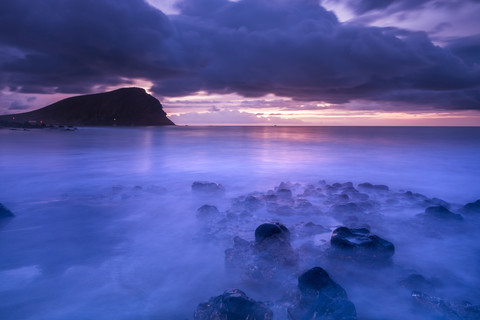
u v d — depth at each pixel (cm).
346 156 1565
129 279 315
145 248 395
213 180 901
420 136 4128
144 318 253
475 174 1010
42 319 249
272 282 309
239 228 468
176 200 648
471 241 418
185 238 430
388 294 291
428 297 268
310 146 2272
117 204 615
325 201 630
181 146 2255
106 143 2511
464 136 4116
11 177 924
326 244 403
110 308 265
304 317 245
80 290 292
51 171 1043
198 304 268
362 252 341
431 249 394
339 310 244
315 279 265
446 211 494
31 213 548
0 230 459
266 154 1673
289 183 816
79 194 704
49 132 4591
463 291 297
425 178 958
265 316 237
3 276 317
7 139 2827
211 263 352
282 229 397
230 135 4534
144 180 893
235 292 253
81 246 400
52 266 342
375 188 748
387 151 1834
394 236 437
